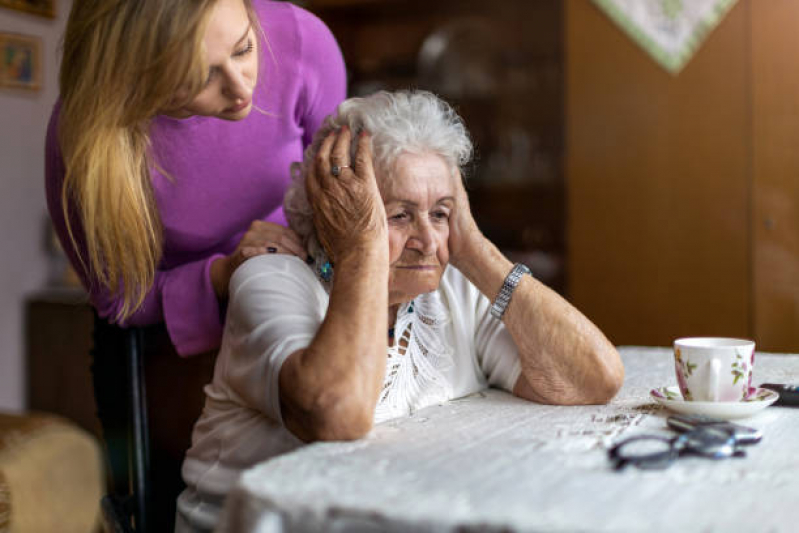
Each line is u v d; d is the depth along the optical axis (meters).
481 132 4.07
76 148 1.09
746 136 3.22
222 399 1.13
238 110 1.09
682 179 3.35
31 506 2.19
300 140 1.51
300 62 1.42
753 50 3.18
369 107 1.12
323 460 0.82
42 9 3.78
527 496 0.70
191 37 0.97
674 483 0.74
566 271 3.64
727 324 3.31
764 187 3.20
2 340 3.60
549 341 1.13
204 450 1.14
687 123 3.32
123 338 1.43
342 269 1.01
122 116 1.06
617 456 0.80
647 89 3.39
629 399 1.14
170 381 1.39
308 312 1.06
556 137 3.92
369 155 1.06
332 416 0.92
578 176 3.56
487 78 4.03
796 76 3.11
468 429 0.97
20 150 3.71
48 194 1.35
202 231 1.41
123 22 1.00
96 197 1.12
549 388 1.13
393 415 1.14
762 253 3.23
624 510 0.67
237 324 1.07
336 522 0.69
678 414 1.01
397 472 0.78
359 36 4.32
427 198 1.08
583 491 0.72
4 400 3.59
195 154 1.32
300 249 1.18
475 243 1.19
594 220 3.54
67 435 2.45
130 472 1.41
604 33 3.45
